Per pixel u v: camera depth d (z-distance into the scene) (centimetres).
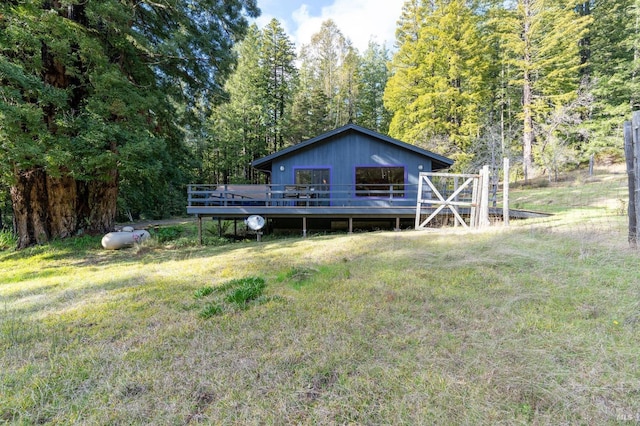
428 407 174
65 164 788
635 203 427
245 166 2730
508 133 1923
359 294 364
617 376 190
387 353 232
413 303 328
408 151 1089
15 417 184
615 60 1867
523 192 1577
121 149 838
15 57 746
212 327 293
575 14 1819
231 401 189
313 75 3253
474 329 262
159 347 259
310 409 179
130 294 418
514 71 1992
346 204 1097
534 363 207
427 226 986
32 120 679
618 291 308
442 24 1803
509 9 2008
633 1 1823
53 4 830
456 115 1888
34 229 948
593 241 477
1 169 736
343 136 1102
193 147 2067
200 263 617
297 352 239
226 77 1192
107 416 181
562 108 1727
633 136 428
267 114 2719
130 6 916
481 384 190
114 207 1125
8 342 281
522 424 159
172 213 2448
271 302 350
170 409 184
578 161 1783
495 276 392
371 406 179
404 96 1986
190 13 1068
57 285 503
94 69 866
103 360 242
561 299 306
